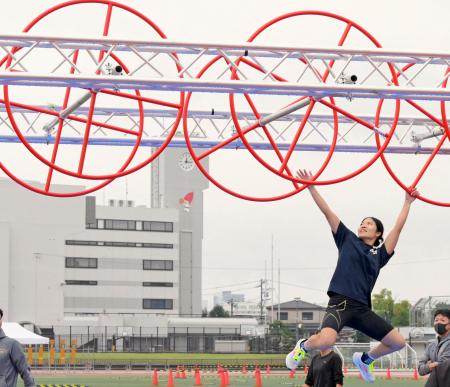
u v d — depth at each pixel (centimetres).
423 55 1947
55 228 11494
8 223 11062
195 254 15225
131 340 12275
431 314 8131
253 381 5406
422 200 2142
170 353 10219
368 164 2098
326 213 1052
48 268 11394
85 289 13200
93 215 12962
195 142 2445
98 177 2020
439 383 1232
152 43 1856
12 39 1830
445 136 2200
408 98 2006
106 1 1888
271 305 16788
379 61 2023
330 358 1509
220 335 12738
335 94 1984
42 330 11294
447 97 2002
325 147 2480
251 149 1975
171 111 2448
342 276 1013
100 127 2372
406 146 2495
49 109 2370
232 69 1916
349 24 1948
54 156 2197
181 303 14925
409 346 6838
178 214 13875
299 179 1089
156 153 2059
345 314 1005
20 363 1351
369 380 1075
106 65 1894
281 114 2128
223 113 2445
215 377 6081
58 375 6500
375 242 1062
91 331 11800
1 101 2195
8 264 11006
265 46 1897
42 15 1859
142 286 13538
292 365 1008
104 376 6284
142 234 13612
